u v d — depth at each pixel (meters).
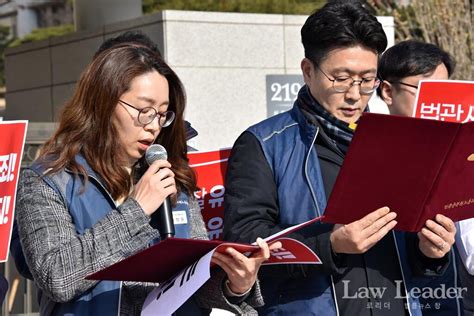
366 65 3.92
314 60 3.99
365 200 3.58
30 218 3.57
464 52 13.93
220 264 3.59
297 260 3.70
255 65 9.98
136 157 3.73
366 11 3.94
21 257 3.93
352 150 3.44
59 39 11.70
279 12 14.45
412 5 14.37
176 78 3.88
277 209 3.97
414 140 3.44
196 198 4.29
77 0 12.01
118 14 11.89
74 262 3.43
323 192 3.93
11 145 3.82
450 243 3.79
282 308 3.96
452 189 3.66
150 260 3.40
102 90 3.65
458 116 4.49
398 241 4.03
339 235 3.67
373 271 3.97
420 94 4.50
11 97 12.71
